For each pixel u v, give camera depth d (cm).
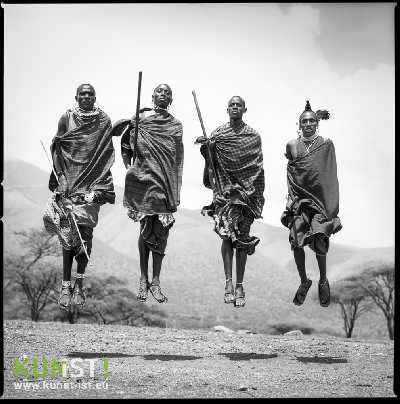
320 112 2172
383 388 1836
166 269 10081
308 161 2097
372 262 8631
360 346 2633
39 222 8575
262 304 9544
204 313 9094
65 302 2059
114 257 8888
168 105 2089
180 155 2081
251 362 2178
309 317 9356
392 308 8512
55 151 2077
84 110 2098
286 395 1725
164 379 1869
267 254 10275
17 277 8256
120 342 2475
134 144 2048
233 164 2078
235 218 2056
